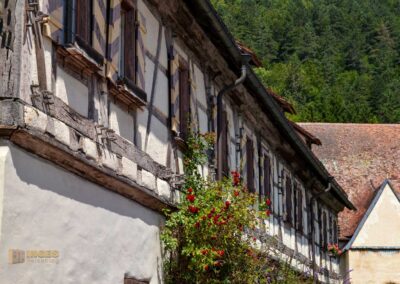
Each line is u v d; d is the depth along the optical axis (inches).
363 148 1592.0
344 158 1569.9
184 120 474.6
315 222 1016.2
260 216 461.7
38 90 264.5
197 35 494.3
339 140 1620.3
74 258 296.0
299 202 909.8
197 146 466.3
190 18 470.6
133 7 382.0
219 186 440.8
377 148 1589.6
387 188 1289.4
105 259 328.5
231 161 603.2
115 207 343.3
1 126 245.9
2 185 244.7
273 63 3105.3
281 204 794.8
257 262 463.2
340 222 1346.0
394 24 3430.1
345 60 3250.5
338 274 1211.2
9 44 252.4
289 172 859.4
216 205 420.2
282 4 3604.8
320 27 3449.8
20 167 255.3
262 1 3646.7
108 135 328.2
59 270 282.0
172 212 420.2
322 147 1600.6
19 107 250.2
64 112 286.8
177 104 450.6
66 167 290.4
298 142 774.5
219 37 501.4
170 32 451.5
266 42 3221.0
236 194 442.6
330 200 1124.5
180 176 432.8
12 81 250.7
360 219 1337.4
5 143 248.7
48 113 272.1
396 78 3046.3
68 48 288.7
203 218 409.7
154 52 419.5
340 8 3673.7
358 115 2383.1
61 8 286.7
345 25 3442.4
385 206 1275.8
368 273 1248.8
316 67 3009.4
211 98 542.0
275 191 772.0
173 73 446.0
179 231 418.3
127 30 381.4
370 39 3366.1
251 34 3248.0
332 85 2933.1
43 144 265.9
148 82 404.5
